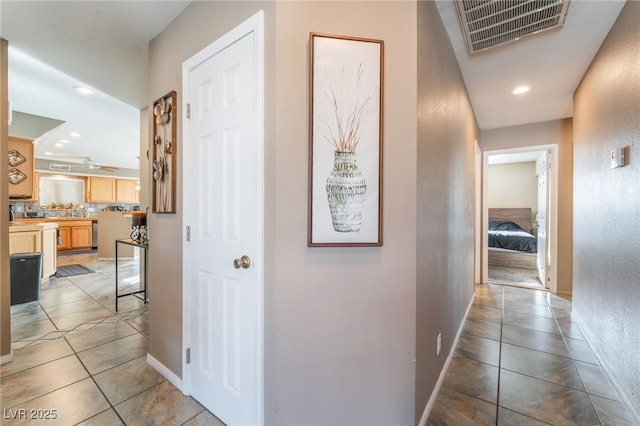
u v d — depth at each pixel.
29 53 2.24
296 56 1.26
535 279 4.49
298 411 1.29
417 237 1.37
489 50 2.14
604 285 2.06
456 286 2.35
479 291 3.84
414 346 1.36
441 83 1.79
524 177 6.44
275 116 1.25
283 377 1.27
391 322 1.34
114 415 1.57
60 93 3.11
